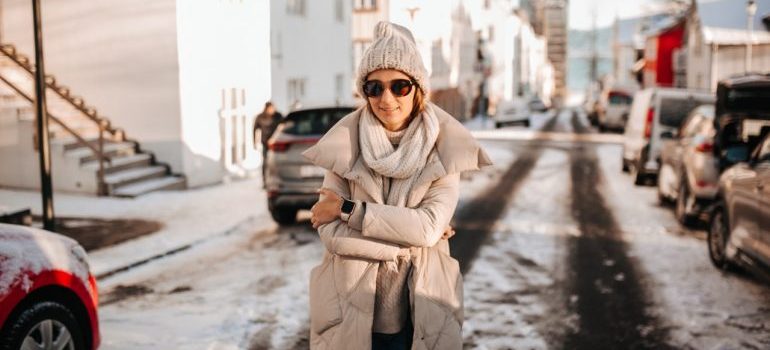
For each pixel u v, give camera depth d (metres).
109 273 7.77
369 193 2.54
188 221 10.94
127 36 15.02
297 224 10.96
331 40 22.70
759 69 32.19
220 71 15.98
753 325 6.09
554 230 10.57
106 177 13.58
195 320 6.14
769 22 32.44
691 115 12.77
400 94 2.48
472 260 8.50
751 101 9.84
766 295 7.05
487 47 66.00
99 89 15.23
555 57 157.75
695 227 10.91
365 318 2.51
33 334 4.21
